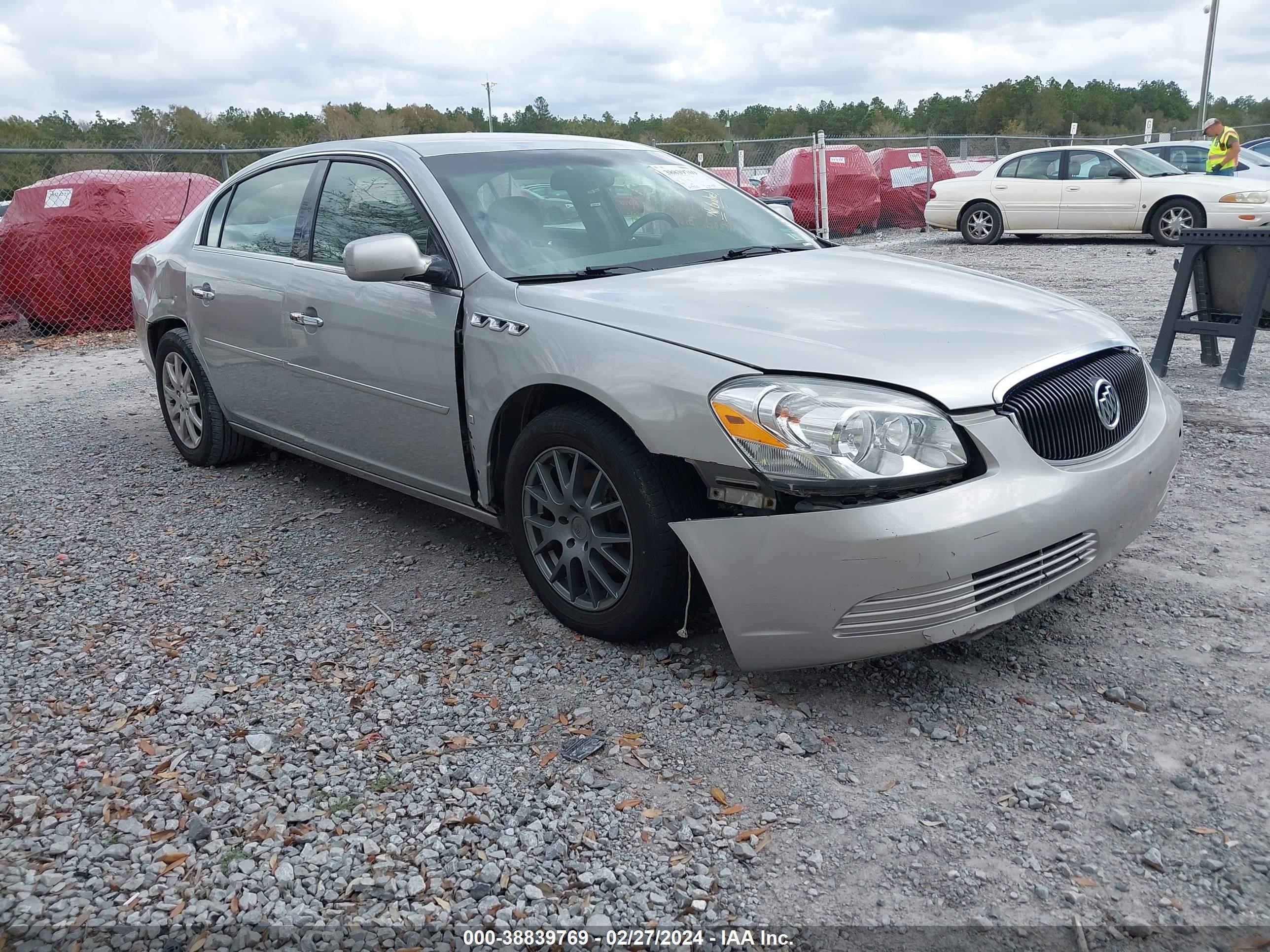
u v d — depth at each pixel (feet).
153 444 19.72
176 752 9.10
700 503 9.83
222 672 10.56
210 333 16.06
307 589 12.64
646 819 8.02
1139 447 10.27
